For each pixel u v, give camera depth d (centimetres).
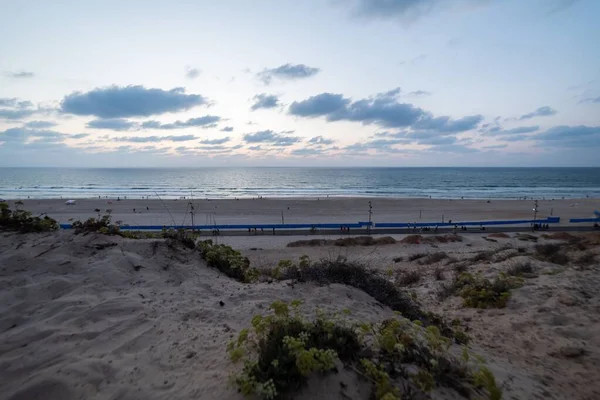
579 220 2961
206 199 5131
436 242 2139
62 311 347
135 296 405
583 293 550
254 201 4947
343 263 557
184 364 270
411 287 857
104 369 257
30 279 414
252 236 2459
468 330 485
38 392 228
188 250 602
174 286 461
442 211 4038
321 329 283
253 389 211
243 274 575
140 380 246
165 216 3456
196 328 341
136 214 3562
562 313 482
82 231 573
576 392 304
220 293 458
